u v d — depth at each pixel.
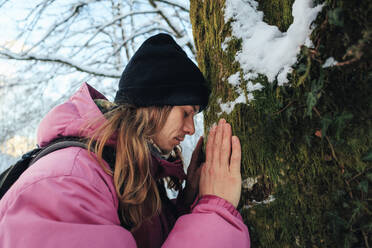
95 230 0.58
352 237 0.62
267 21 0.86
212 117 0.97
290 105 0.72
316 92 0.65
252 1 0.89
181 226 0.74
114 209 0.68
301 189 0.71
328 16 0.62
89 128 0.75
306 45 0.67
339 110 0.64
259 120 0.79
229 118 0.87
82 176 0.64
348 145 0.63
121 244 0.61
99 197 0.64
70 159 0.66
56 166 0.63
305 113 0.69
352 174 0.63
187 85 0.87
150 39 0.92
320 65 0.65
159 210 0.87
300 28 0.69
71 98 0.86
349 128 0.63
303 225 0.70
